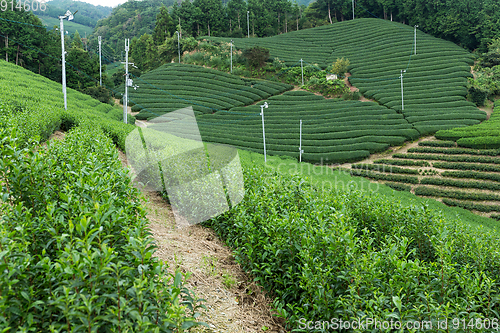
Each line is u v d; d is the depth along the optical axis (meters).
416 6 72.62
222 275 4.41
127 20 147.75
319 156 34.31
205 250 4.96
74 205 2.81
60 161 4.23
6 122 6.52
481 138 30.92
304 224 4.04
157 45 85.69
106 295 2.12
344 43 76.25
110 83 58.56
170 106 51.62
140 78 65.31
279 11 103.38
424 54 59.44
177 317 2.43
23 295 2.05
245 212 4.91
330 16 99.31
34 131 8.48
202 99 54.56
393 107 44.12
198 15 90.69
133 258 2.57
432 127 36.38
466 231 6.92
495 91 46.16
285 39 83.25
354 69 61.38
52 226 2.67
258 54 65.62
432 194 26.55
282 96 54.94
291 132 42.00
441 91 46.41
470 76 49.41
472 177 27.55
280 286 4.11
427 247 5.55
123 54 105.19
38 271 2.32
